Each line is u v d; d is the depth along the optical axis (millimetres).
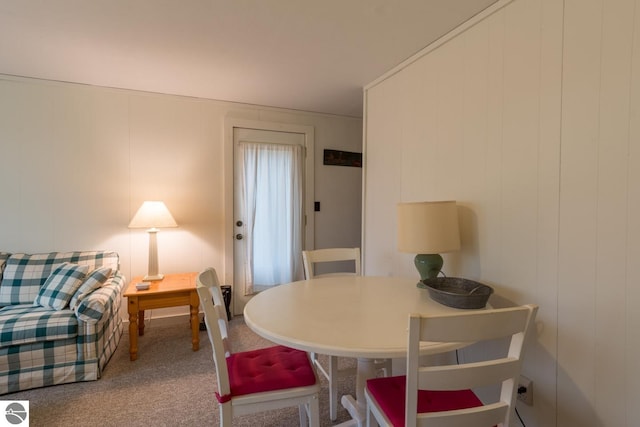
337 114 3617
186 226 3053
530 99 1436
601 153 1185
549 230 1357
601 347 1185
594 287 1205
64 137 2668
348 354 954
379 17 1728
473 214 1728
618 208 1139
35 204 2605
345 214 3703
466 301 1290
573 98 1273
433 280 1607
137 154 2877
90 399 1816
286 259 3391
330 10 1665
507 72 1541
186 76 2533
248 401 1169
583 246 1240
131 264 2871
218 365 1132
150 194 2926
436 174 1991
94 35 1907
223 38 1949
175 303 2416
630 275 1110
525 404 1432
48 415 1679
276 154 3350
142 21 1761
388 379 1233
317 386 1244
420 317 814
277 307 1352
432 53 2016
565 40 1301
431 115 2027
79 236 2723
